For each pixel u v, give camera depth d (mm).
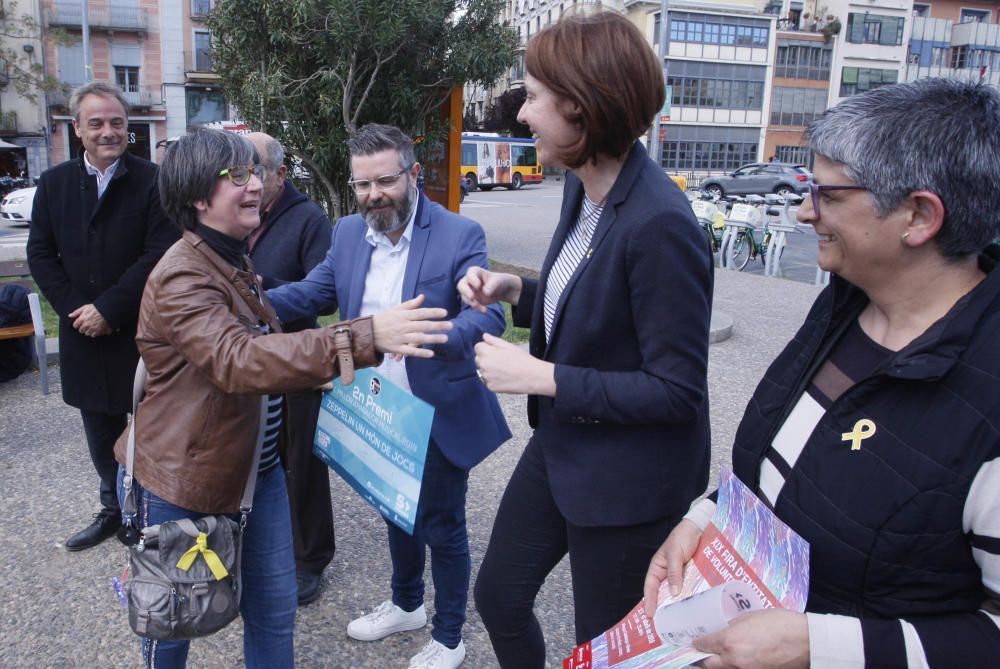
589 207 1695
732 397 5375
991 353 995
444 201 9469
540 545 1935
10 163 31234
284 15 7672
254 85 7941
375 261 2459
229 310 1795
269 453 2080
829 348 1219
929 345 1021
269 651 2145
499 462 4277
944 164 1000
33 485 3918
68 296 3209
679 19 46562
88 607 2914
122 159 3232
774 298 9219
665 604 1249
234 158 1767
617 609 1750
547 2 42312
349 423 2291
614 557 1694
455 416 2357
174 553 1760
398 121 8672
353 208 8945
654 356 1513
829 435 1134
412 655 2666
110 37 36625
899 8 51375
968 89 1039
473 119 54094
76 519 3584
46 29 34000
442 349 2203
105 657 2627
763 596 1140
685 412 1525
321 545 2945
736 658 1049
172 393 1805
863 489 1069
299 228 2881
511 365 1563
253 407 1862
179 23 37562
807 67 50625
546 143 1551
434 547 2455
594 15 1492
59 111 35656
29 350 5617
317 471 2859
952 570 1036
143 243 3268
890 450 1049
